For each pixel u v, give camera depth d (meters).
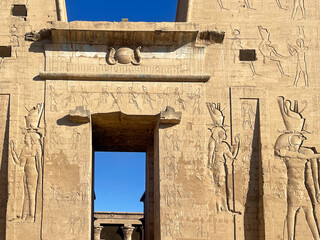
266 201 18.86
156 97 19.77
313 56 20.73
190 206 18.77
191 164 19.19
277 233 18.84
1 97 19.70
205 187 19.00
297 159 19.55
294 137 19.81
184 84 19.97
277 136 19.88
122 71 19.94
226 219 18.94
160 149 19.28
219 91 20.12
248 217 19.06
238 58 20.56
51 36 20.08
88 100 19.58
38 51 20.12
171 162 19.16
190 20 20.80
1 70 19.89
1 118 19.55
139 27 19.77
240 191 19.23
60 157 19.02
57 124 19.33
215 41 20.56
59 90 19.62
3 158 19.22
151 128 21.81
